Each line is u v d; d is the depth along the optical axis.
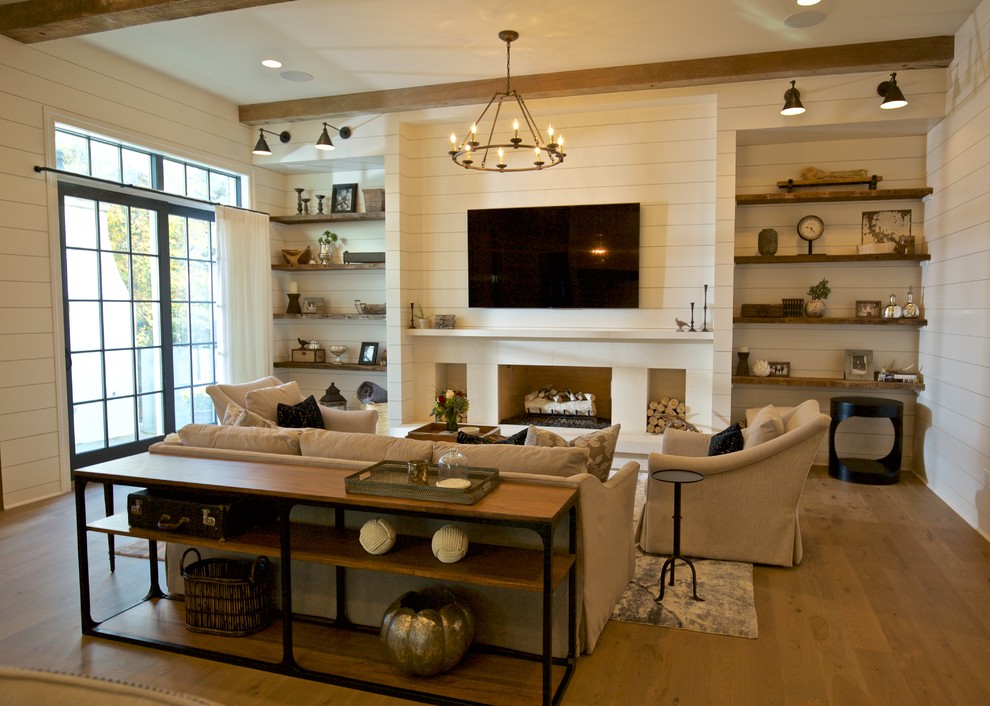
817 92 4.95
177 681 2.41
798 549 3.45
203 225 6.04
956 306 4.46
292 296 6.76
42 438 4.57
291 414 4.39
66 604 3.02
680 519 3.20
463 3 4.04
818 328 5.56
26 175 4.41
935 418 4.87
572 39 4.59
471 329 6.03
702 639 2.71
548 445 2.89
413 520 2.63
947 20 4.30
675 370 5.86
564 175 5.82
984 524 3.91
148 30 4.50
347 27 4.41
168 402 5.66
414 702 2.29
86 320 4.95
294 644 2.66
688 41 4.62
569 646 2.46
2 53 4.24
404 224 6.11
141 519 2.68
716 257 5.23
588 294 5.77
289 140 6.35
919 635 2.73
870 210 5.38
